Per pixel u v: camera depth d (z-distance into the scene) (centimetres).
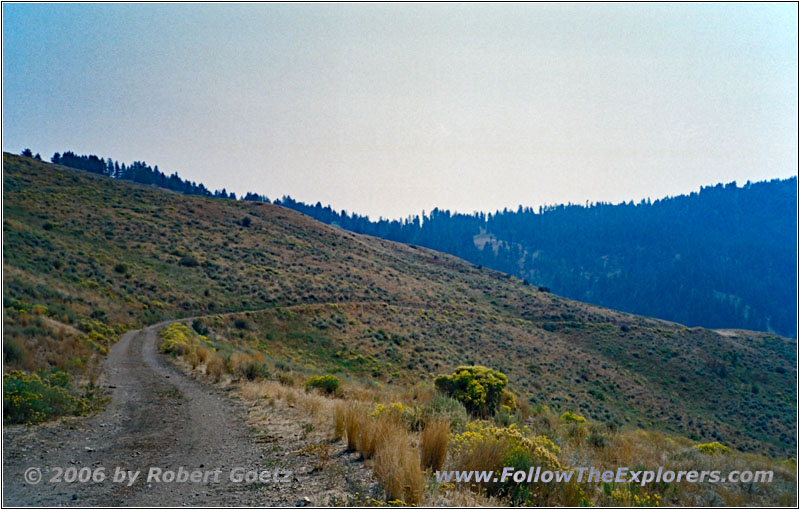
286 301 5516
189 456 697
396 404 973
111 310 3719
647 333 7738
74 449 733
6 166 7450
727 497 750
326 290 6291
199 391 1369
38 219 5688
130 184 10075
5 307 2286
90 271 4453
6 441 743
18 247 4259
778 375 6575
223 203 10450
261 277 6175
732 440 4331
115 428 891
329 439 777
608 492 659
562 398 4353
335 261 8188
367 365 4241
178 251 6212
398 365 4381
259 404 1133
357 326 5212
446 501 525
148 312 4119
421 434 777
